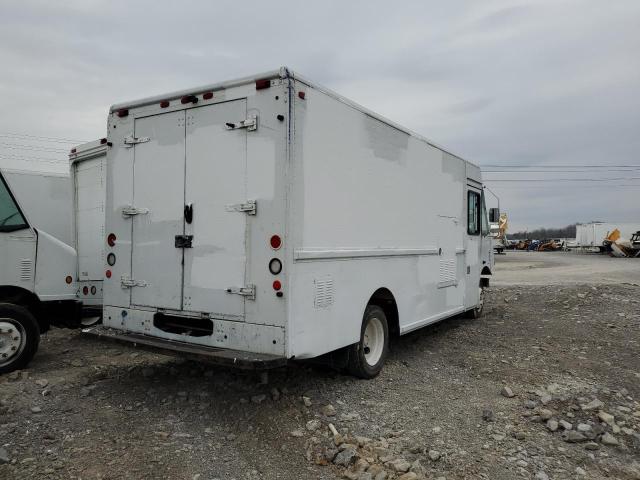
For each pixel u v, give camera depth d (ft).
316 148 15.28
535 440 14.16
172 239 16.42
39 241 19.81
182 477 11.54
